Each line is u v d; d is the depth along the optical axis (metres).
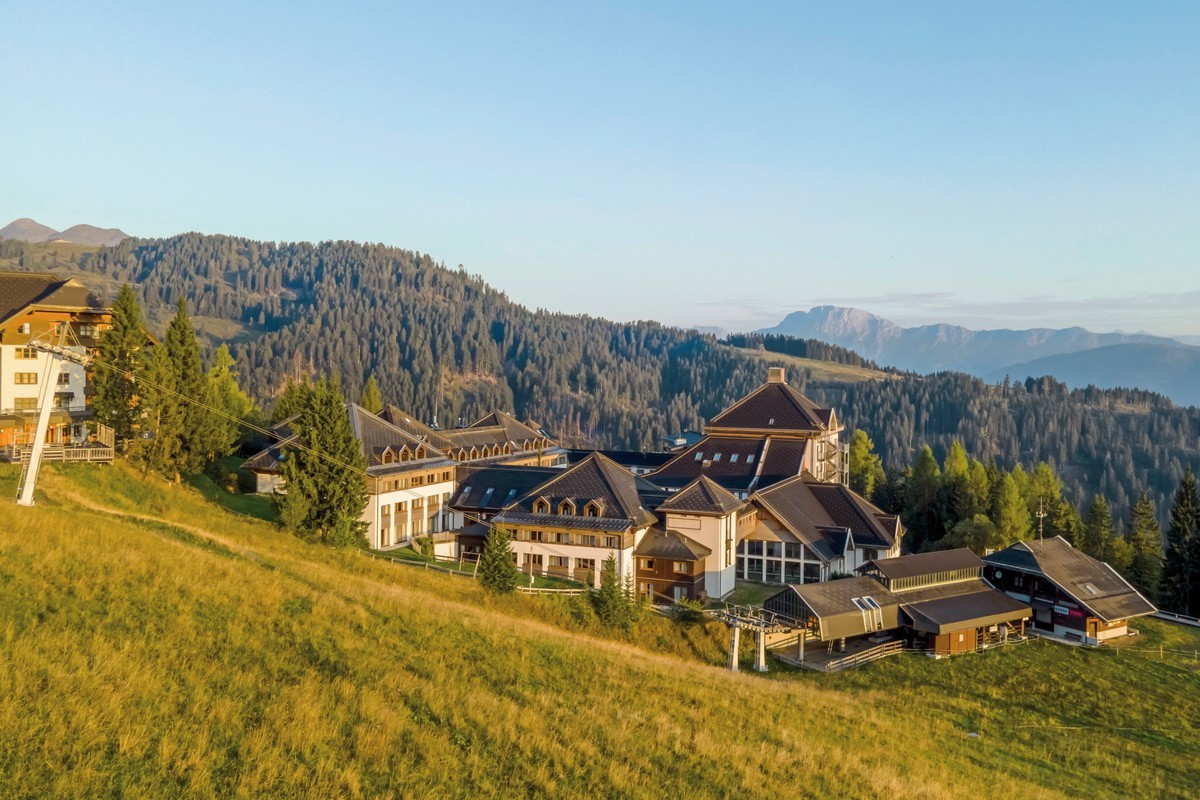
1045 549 73.88
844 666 59.47
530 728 27.52
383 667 30.08
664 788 25.48
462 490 91.19
